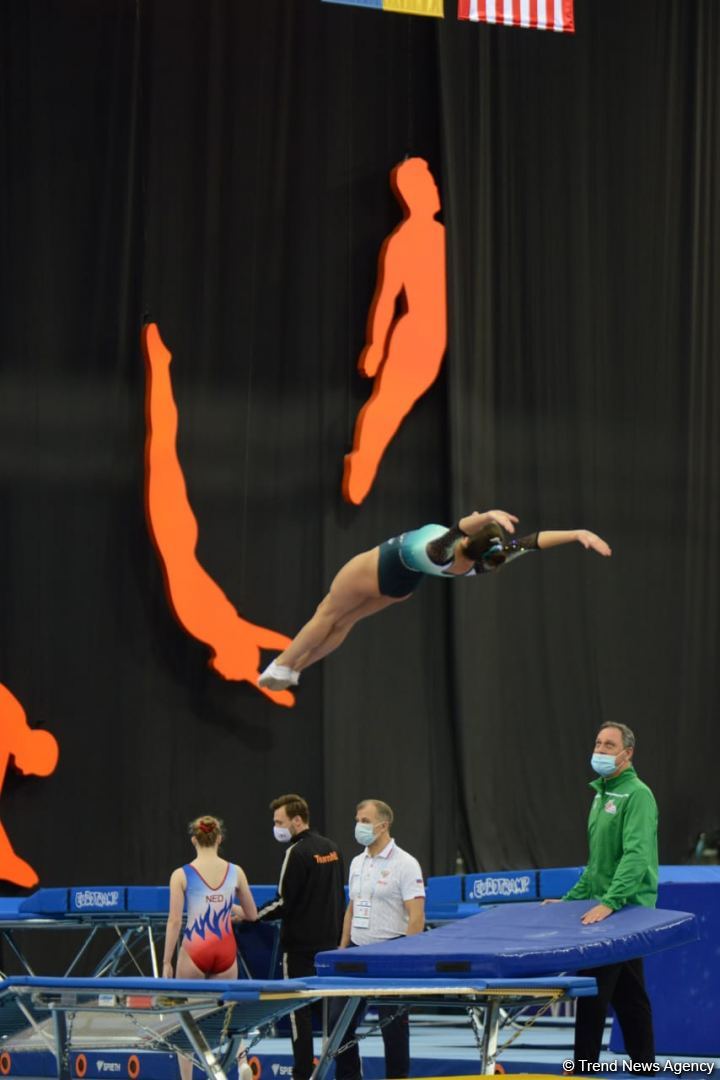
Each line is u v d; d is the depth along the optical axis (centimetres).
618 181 2808
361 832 1527
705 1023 1709
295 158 2617
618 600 2741
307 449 2583
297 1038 1560
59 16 2486
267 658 2522
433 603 2648
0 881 2298
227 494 2522
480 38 2719
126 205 2481
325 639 1256
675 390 2812
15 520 2398
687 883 1738
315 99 2636
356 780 2552
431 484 2645
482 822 2583
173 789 2444
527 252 2730
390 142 2677
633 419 2781
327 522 2572
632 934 1270
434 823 2591
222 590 2492
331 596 1233
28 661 2383
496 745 2620
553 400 2728
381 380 2578
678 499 2798
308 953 1552
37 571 2403
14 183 2439
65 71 2481
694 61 2856
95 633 2427
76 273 2461
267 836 2492
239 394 2544
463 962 1246
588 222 2780
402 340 2591
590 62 2811
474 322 2667
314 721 2548
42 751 2331
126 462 2462
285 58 2616
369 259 2642
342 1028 1275
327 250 2619
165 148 2520
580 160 2780
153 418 2414
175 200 2522
